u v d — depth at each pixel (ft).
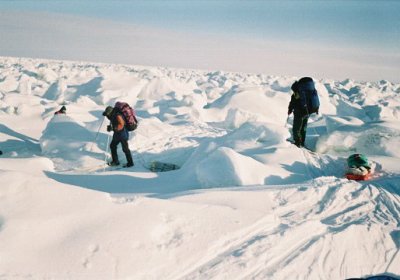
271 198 16.14
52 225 10.28
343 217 15.16
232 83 154.30
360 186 18.42
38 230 9.97
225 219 12.82
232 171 19.26
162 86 91.20
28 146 35.73
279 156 23.73
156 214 12.00
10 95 60.44
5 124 42.34
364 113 74.79
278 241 12.26
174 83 102.06
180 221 12.08
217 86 147.43
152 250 10.47
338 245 12.90
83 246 9.93
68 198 11.46
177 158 30.25
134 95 82.28
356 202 16.80
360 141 27.55
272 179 20.31
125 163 28.50
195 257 10.72
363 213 15.80
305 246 12.44
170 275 9.97
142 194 16.84
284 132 28.25
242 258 11.07
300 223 13.67
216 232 11.95
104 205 11.67
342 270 11.95
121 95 74.90
